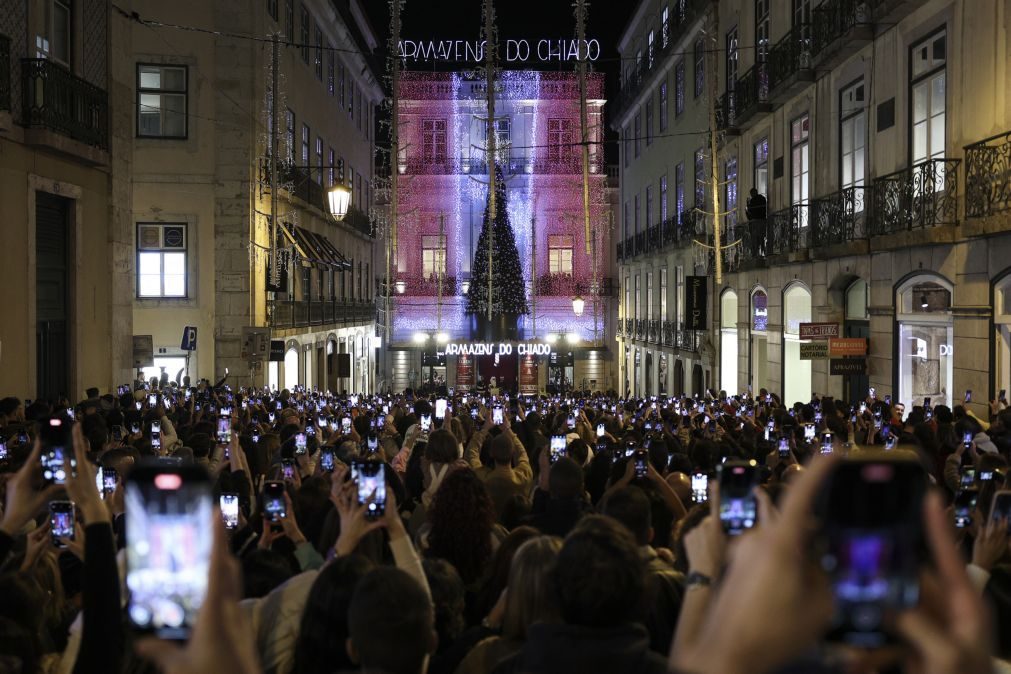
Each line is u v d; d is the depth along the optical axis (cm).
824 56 2030
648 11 4088
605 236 5241
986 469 661
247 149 2822
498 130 5191
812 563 108
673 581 401
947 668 105
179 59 2798
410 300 5219
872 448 952
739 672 108
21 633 310
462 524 515
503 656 349
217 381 2825
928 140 1694
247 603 380
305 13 3516
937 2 1639
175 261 2828
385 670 281
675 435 1281
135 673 283
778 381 2431
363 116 4891
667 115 3828
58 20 1756
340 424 1181
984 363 1507
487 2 2133
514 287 5197
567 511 586
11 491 313
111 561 283
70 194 1794
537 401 2044
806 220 2278
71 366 1817
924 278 1705
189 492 147
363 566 328
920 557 119
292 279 3347
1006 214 1387
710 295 3095
